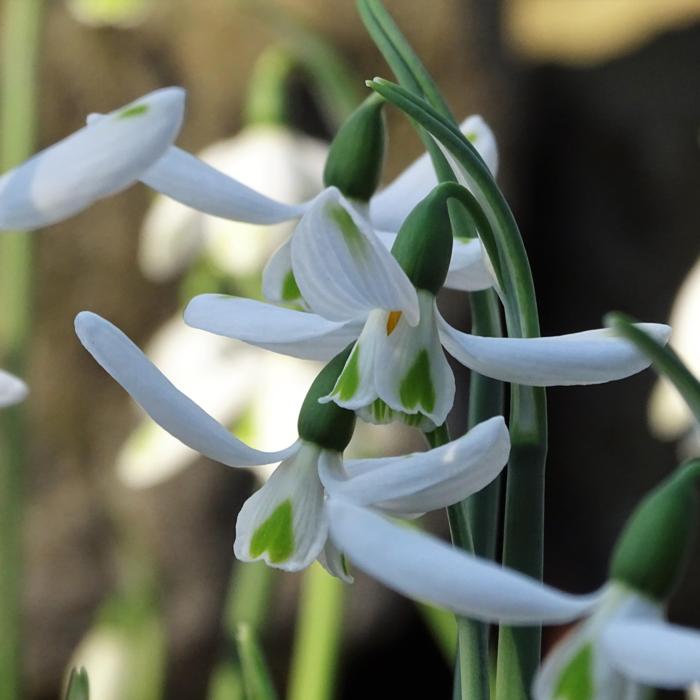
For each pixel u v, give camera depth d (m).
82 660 0.76
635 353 0.42
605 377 0.42
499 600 0.39
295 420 0.77
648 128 1.57
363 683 1.33
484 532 0.45
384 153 0.46
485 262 0.44
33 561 1.19
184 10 1.20
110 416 1.21
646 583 0.40
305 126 1.16
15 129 0.75
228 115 1.21
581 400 1.58
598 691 0.40
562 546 1.60
